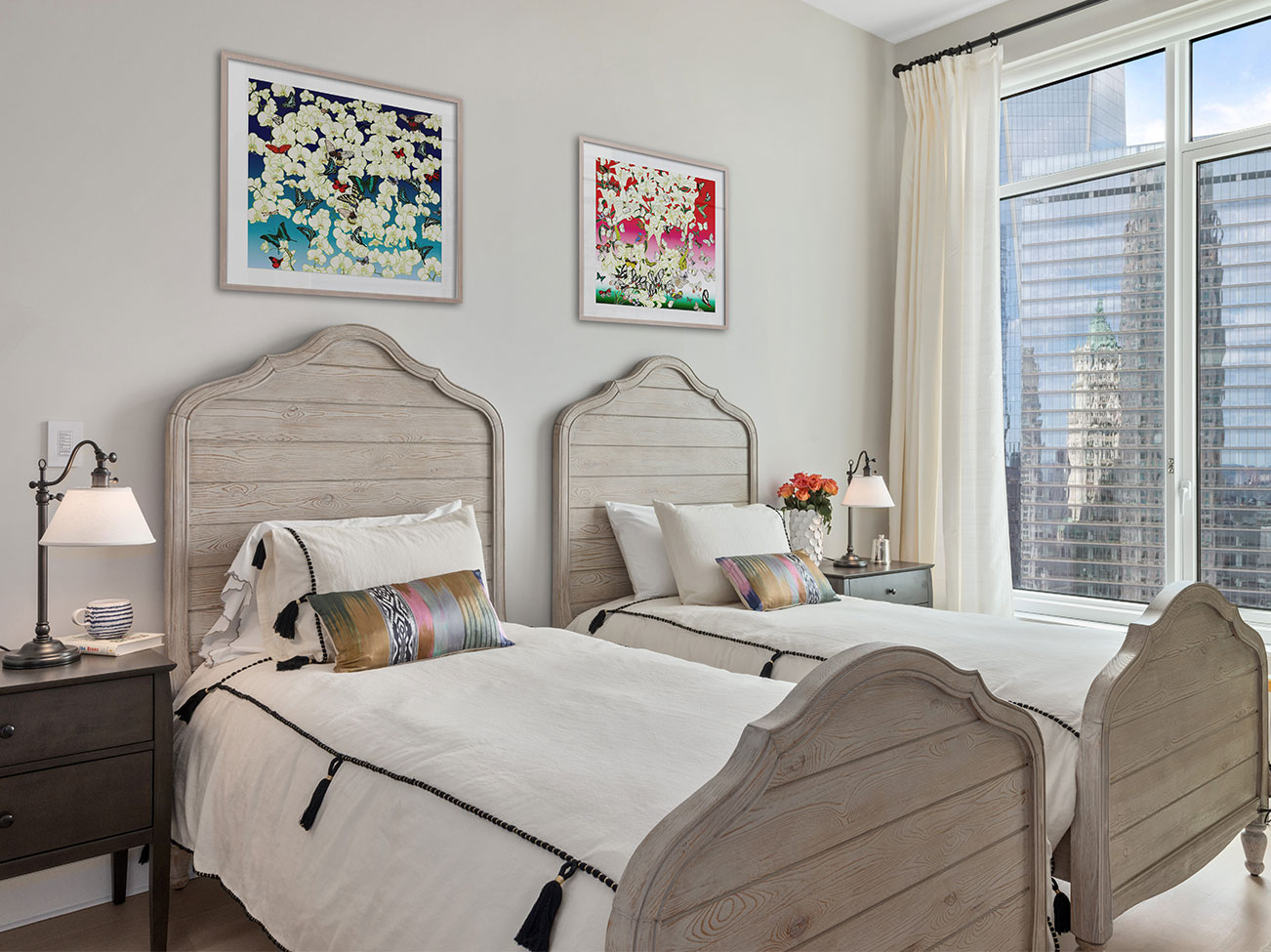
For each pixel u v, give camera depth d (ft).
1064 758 6.67
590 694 6.74
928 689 4.98
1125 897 6.77
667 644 9.89
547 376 11.23
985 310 13.64
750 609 10.38
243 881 6.28
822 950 4.33
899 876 4.77
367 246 9.80
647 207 12.17
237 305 9.03
